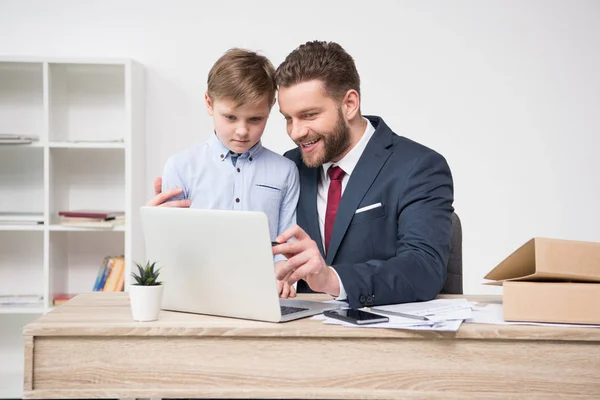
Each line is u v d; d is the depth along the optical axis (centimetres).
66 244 368
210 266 145
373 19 374
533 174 379
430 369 135
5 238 370
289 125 191
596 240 379
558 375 135
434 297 169
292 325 136
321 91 184
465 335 133
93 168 371
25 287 370
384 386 135
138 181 357
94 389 134
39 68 362
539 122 378
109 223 338
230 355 135
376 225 193
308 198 207
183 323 137
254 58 203
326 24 374
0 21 368
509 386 135
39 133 367
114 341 135
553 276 141
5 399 325
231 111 196
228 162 211
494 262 378
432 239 176
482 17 376
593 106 379
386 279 155
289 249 144
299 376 135
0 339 369
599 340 134
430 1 375
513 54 377
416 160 193
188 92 371
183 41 371
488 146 377
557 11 377
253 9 372
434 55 375
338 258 196
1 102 366
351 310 145
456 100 376
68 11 370
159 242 152
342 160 201
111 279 344
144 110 369
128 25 371
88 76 368
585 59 378
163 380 135
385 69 375
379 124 204
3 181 368
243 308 142
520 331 134
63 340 134
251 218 136
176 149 371
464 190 377
